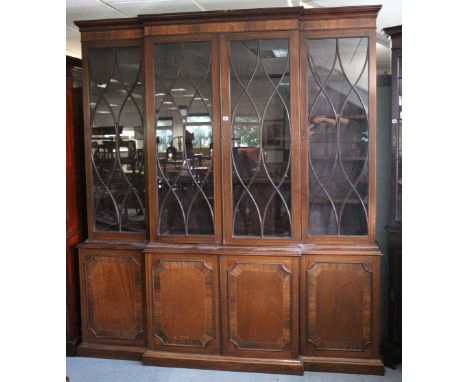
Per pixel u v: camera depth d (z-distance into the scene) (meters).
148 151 2.50
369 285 2.43
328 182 2.44
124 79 2.55
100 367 2.61
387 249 2.70
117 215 2.66
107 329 2.71
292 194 2.41
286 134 2.39
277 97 2.38
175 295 2.55
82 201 2.87
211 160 2.46
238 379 2.45
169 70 2.45
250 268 2.46
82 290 2.71
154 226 2.54
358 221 2.44
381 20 3.07
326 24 2.35
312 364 2.50
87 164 2.64
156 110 2.48
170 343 2.59
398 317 2.60
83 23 2.51
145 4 2.65
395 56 2.47
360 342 2.47
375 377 2.45
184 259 2.52
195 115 2.45
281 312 2.47
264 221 2.45
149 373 2.53
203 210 2.50
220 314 2.52
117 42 2.53
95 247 2.65
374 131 2.37
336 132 2.40
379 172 2.77
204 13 2.35
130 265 2.65
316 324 2.49
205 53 2.41
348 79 2.37
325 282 2.46
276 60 2.36
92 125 2.62
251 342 2.51
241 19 2.35
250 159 2.43
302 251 2.43
